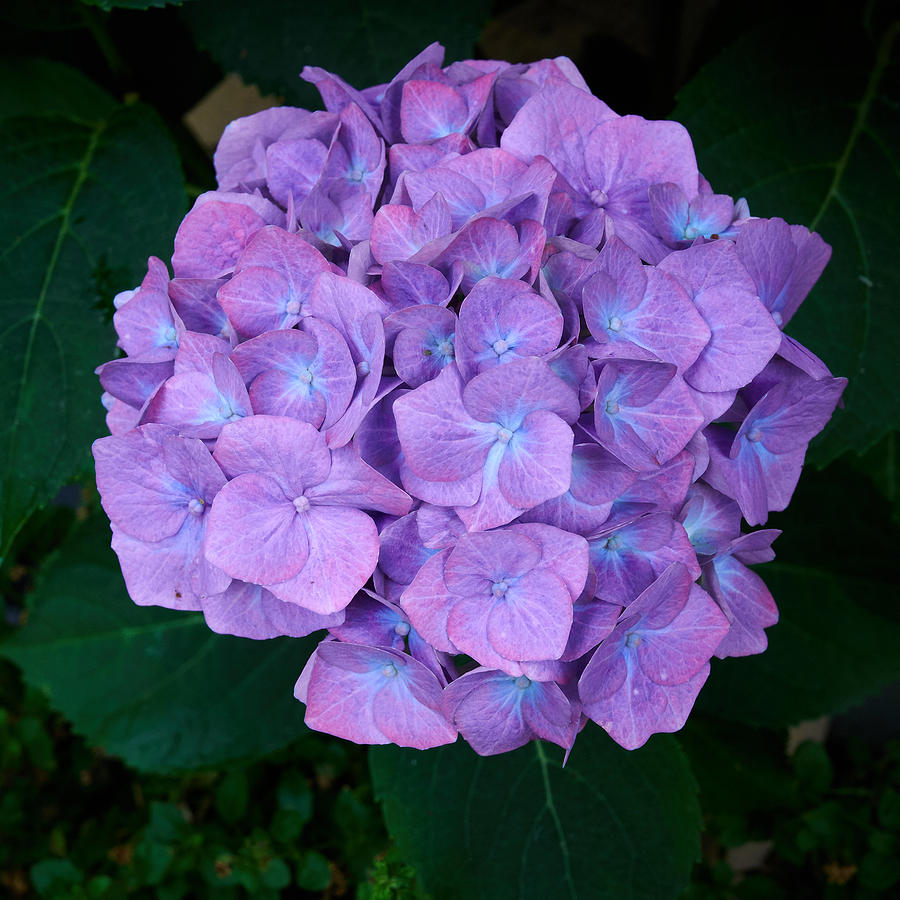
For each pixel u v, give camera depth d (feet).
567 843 1.33
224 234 1.05
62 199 1.40
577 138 1.06
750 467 1.04
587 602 0.97
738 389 1.04
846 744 2.15
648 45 1.84
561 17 1.86
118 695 1.59
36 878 1.86
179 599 1.04
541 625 0.92
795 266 1.10
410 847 1.32
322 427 0.96
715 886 1.90
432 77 1.12
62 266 1.38
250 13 1.39
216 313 1.05
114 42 1.59
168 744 1.57
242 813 1.84
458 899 1.31
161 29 1.61
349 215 1.07
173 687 1.58
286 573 0.95
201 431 0.97
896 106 1.40
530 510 0.95
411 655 0.99
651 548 0.98
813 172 1.40
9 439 1.34
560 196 1.00
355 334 0.96
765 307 1.04
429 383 0.91
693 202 1.06
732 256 0.99
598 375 0.94
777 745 1.86
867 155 1.40
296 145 1.08
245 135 1.15
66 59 1.60
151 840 1.81
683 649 1.00
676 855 1.32
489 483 0.94
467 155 1.02
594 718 1.01
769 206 1.39
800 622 1.56
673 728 1.02
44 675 1.59
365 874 1.78
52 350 1.36
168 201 1.40
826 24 1.43
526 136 1.05
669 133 1.06
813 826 1.85
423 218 0.97
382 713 1.03
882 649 1.53
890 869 1.81
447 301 0.96
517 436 0.93
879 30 1.44
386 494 0.93
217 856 1.79
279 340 0.95
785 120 1.41
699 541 1.05
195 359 0.99
